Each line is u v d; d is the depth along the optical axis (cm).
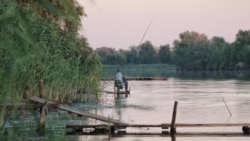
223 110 7156
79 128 4244
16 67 645
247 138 4384
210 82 17175
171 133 4588
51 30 5278
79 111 4466
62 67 5747
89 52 7156
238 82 16938
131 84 16712
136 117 6091
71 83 6519
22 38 622
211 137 4425
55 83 5834
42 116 3906
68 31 5853
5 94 662
